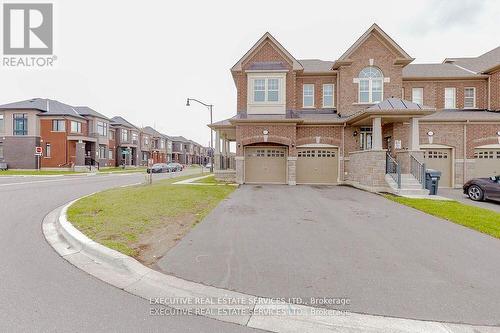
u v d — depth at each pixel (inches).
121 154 2027.6
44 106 1515.7
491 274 180.9
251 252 216.2
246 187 637.9
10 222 301.7
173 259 199.8
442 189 673.6
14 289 157.2
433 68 865.5
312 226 295.3
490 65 781.3
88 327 125.1
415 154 586.2
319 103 794.8
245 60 766.5
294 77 755.4
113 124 1996.8
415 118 589.3
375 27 730.2
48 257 204.7
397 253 217.5
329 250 222.8
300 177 729.0
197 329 126.0
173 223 291.9
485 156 698.2
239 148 701.3
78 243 225.5
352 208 394.3
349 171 698.2
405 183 553.3
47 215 334.6
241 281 169.3
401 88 741.9
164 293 156.0
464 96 792.9
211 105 1241.4
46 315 133.3
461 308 142.2
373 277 175.8
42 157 1453.0
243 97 764.6
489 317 134.9
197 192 492.1
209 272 180.4
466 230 283.7
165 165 1713.8
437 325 129.5
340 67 751.1
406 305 144.9
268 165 729.6
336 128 719.7
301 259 203.6
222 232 268.4
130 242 227.8
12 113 1443.2
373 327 128.6
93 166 1568.7
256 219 323.3
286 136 694.5
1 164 1393.9
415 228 290.4
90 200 398.0
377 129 578.6
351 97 743.1
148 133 2576.3
